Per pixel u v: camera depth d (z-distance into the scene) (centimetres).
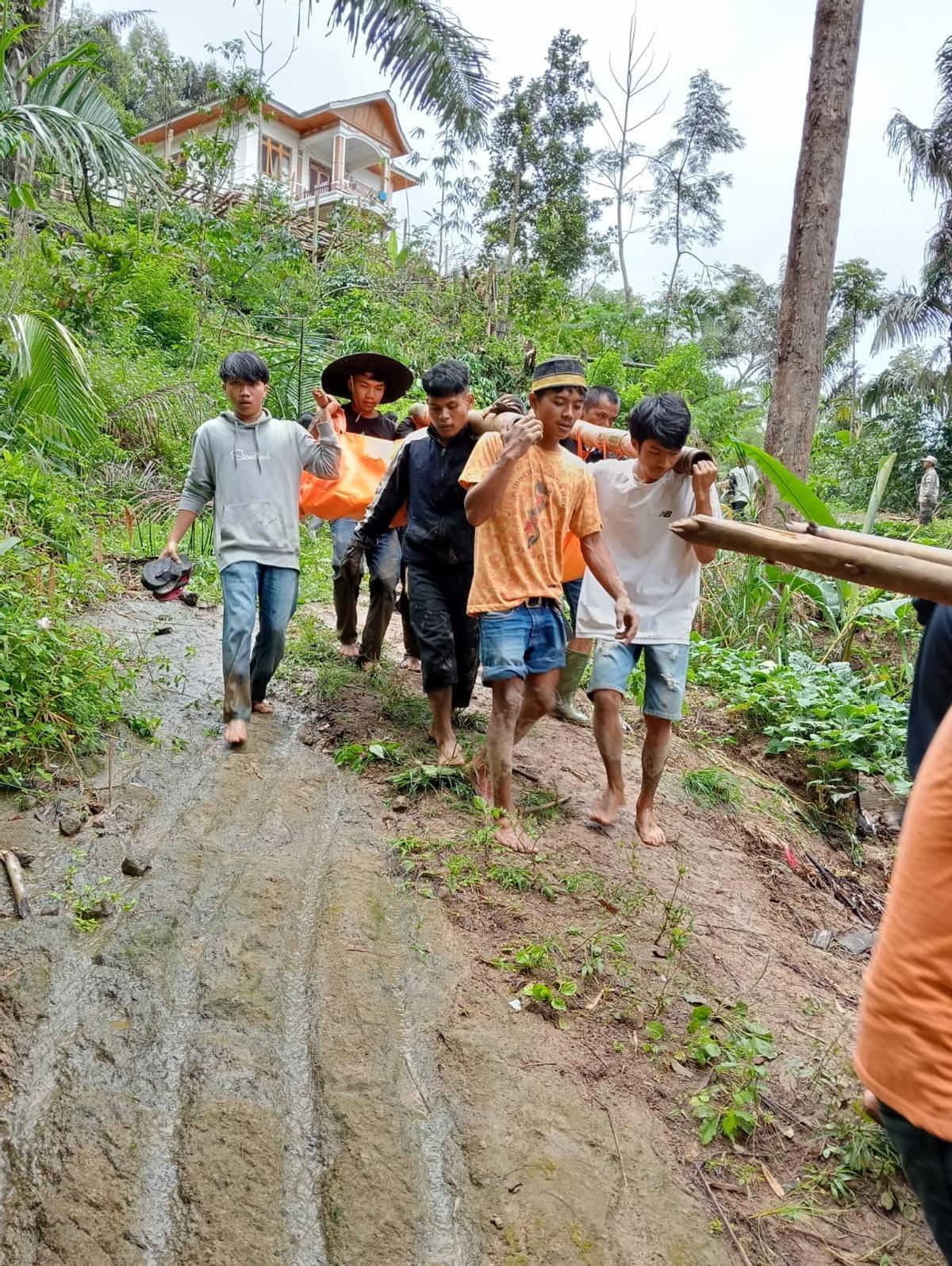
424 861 377
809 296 889
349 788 437
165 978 298
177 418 946
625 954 345
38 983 286
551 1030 304
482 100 711
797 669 662
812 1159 282
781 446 902
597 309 1988
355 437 545
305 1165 246
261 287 1440
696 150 3600
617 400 548
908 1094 156
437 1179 249
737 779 549
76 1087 253
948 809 156
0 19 889
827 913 457
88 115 827
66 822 370
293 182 2188
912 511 1995
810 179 884
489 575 387
